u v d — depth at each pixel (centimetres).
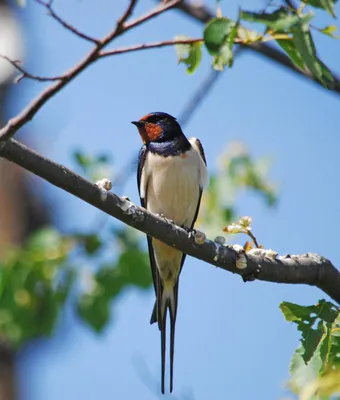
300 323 809
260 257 891
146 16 704
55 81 710
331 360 805
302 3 721
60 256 1327
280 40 754
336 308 814
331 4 710
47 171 774
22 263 1310
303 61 744
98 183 822
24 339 1327
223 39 721
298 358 795
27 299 1312
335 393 764
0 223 1831
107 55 717
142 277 1355
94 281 1345
